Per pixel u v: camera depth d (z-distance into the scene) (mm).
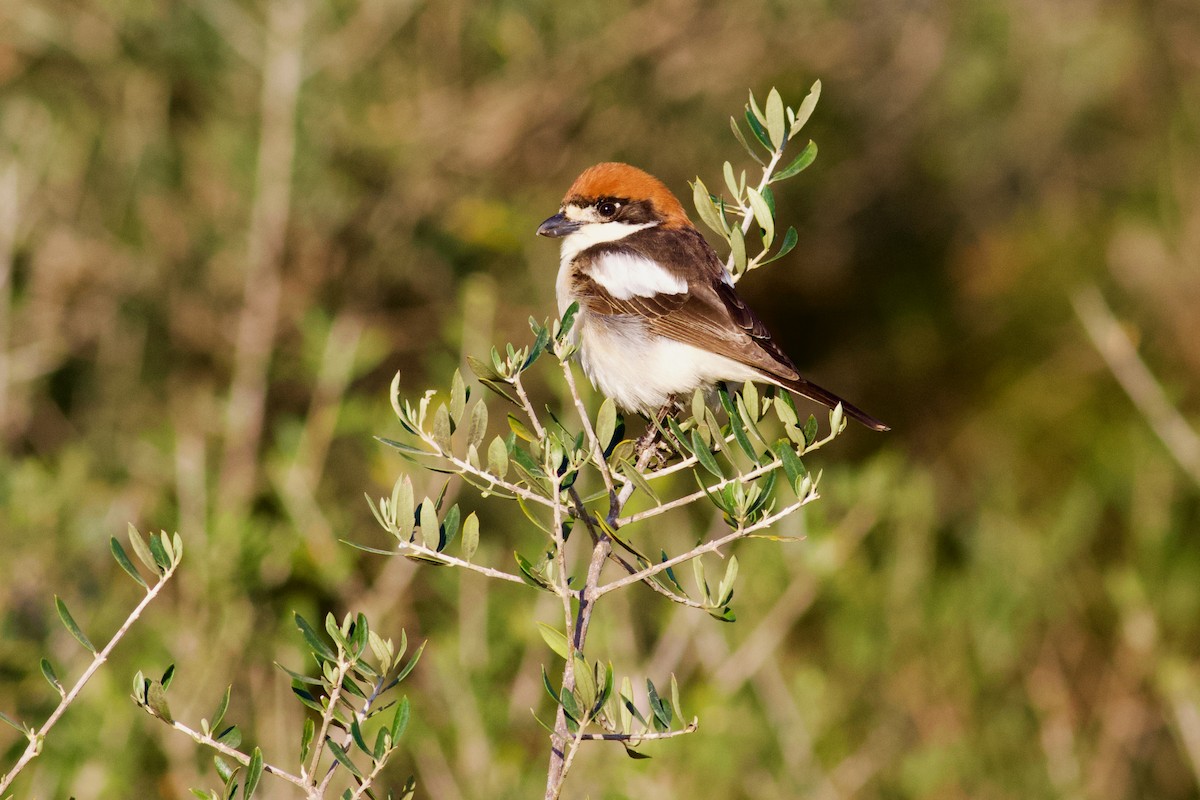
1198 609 11789
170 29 12383
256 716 9086
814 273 17828
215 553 9383
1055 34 17203
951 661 10938
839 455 17312
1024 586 11391
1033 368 17156
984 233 17969
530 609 9680
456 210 13531
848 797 9938
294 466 9977
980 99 17297
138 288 13078
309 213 12852
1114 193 17734
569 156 14383
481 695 9133
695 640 9898
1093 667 11875
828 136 16844
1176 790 11406
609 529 5680
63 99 13055
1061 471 16250
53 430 12773
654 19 13953
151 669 9023
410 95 13531
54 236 12898
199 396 12570
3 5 12414
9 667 8953
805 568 9711
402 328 13586
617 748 8938
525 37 13727
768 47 15133
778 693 9664
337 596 10188
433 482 9914
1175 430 11391
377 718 8867
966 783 10453
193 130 13086
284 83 12367
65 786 8328
